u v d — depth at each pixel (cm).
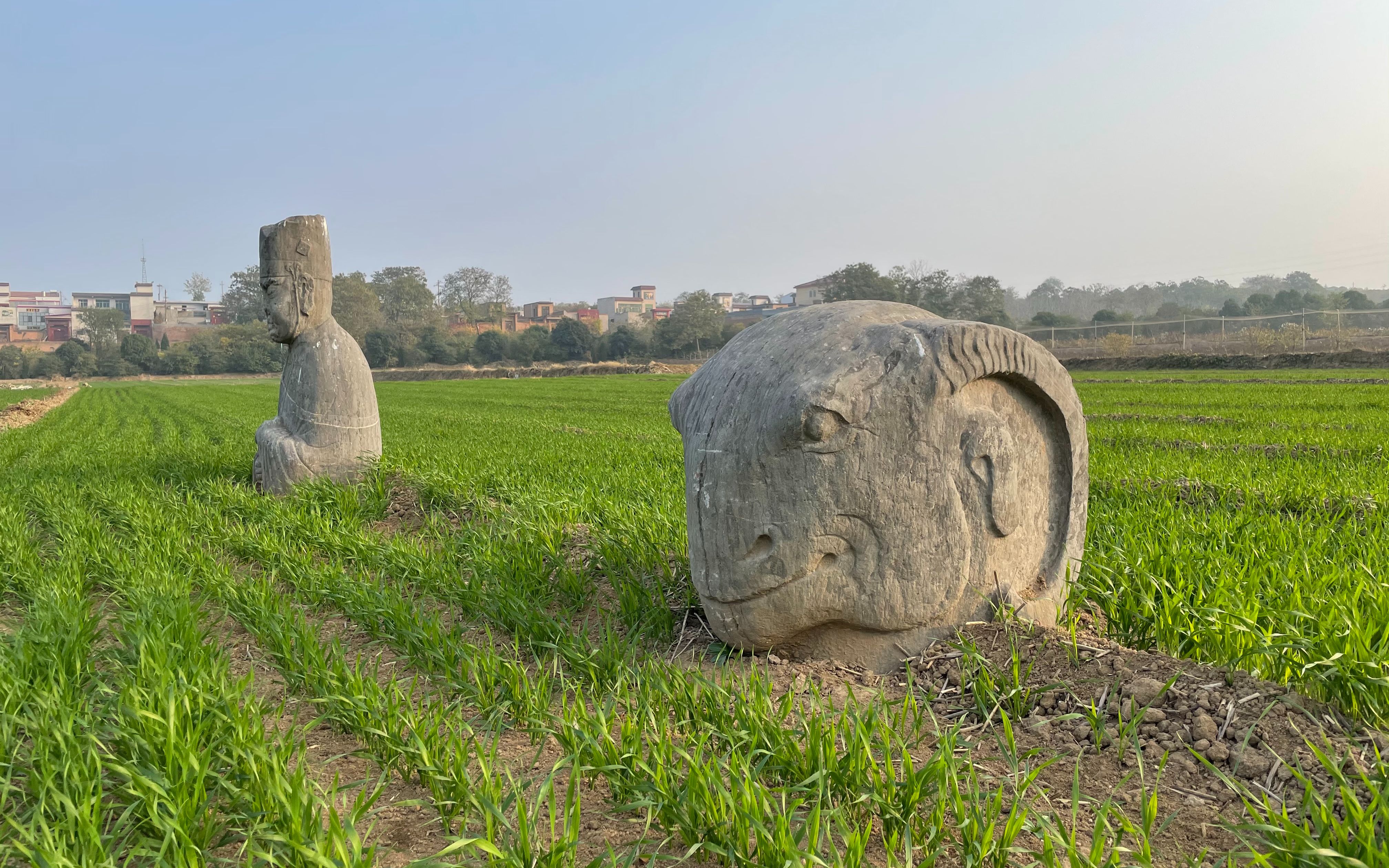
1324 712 395
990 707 442
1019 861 326
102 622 656
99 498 1126
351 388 1120
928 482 479
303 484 1083
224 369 9125
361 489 1091
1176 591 517
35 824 338
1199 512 812
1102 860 321
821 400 452
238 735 384
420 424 2320
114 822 370
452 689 498
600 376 6731
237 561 852
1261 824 319
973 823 312
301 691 513
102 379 8600
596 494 972
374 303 9500
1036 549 534
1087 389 2903
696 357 8512
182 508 1032
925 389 471
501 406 3250
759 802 328
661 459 1330
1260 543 650
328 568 730
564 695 447
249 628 607
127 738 391
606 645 522
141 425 2527
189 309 14175
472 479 1116
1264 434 1462
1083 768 391
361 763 434
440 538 852
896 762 378
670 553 701
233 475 1289
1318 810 305
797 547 468
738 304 15038
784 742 373
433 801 368
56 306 16088
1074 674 448
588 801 388
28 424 2780
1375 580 518
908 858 296
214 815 348
